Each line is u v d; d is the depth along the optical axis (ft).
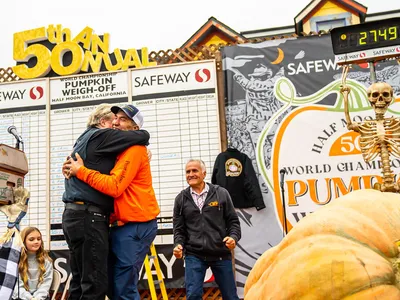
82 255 10.51
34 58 24.25
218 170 20.92
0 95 23.77
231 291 15.84
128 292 10.95
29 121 23.39
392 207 5.00
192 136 21.93
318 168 20.79
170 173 21.76
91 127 11.75
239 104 21.70
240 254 20.43
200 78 22.34
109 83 23.03
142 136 11.31
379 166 20.42
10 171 10.38
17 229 11.33
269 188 20.85
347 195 5.48
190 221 16.05
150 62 23.04
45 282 15.90
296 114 21.33
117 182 10.57
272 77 21.75
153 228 11.47
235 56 22.08
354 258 4.32
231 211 16.26
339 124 20.99
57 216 22.34
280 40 21.94
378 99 10.30
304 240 4.81
